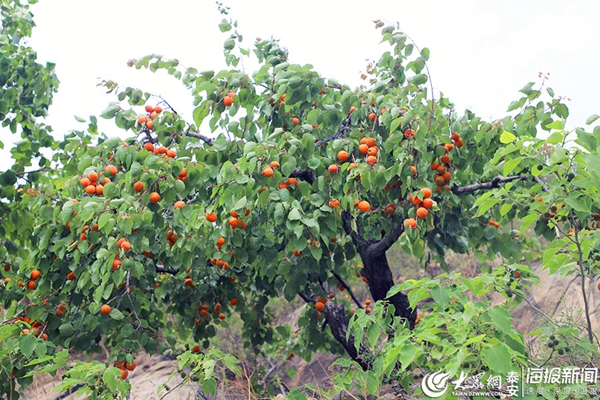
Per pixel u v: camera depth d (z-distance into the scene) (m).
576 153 3.25
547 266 3.93
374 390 3.62
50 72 9.20
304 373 10.24
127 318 5.48
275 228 6.08
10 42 9.73
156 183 4.70
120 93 5.55
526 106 5.42
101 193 4.96
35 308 5.27
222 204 4.85
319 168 5.33
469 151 5.77
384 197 5.88
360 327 3.68
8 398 4.76
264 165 4.66
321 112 5.39
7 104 8.68
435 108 5.64
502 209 4.19
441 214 5.89
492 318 2.82
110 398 4.11
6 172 7.32
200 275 6.93
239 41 6.39
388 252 12.52
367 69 6.68
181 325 7.35
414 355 2.91
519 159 3.52
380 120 5.13
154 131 5.52
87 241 4.88
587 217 4.56
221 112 5.46
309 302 7.05
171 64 5.72
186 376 4.47
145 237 4.89
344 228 6.40
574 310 7.32
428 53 5.17
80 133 6.80
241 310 7.28
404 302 6.76
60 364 4.20
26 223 7.62
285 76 5.28
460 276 3.30
